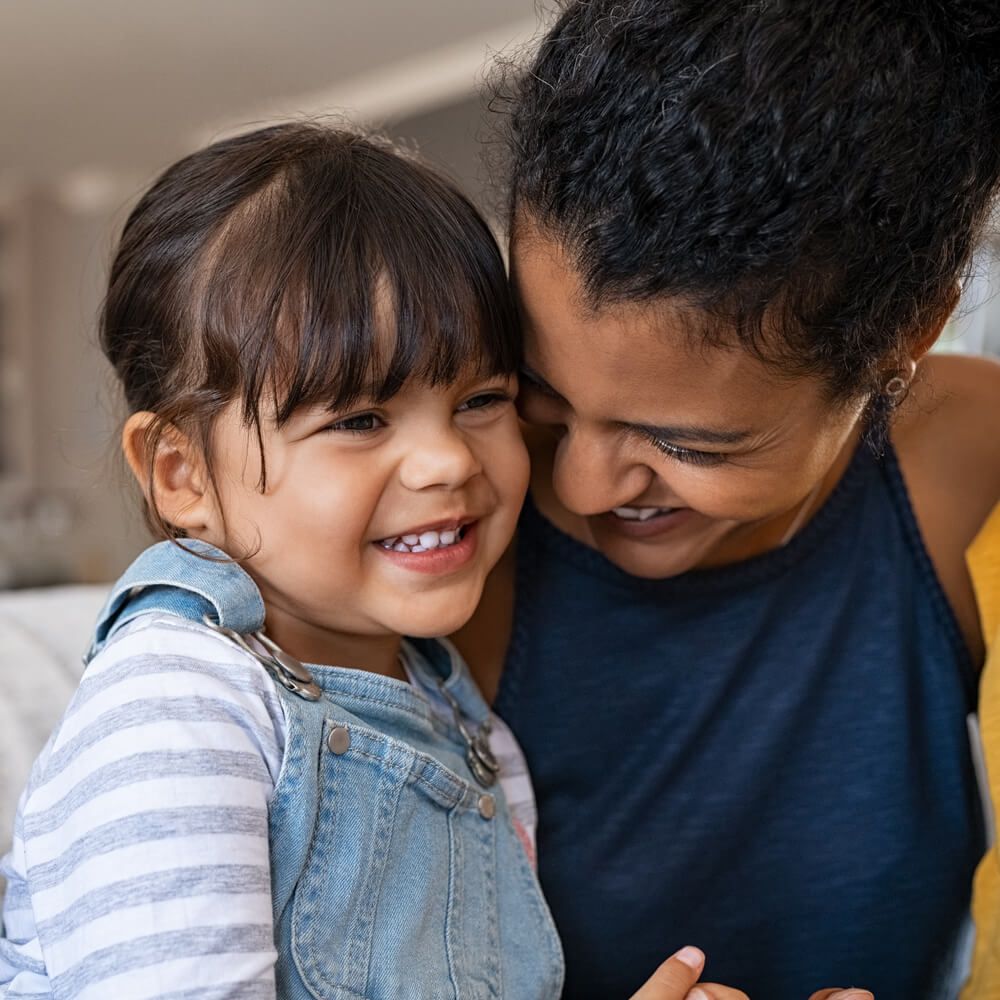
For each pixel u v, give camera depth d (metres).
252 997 0.60
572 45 0.65
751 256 0.60
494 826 0.82
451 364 0.72
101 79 4.43
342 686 0.75
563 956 0.87
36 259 6.12
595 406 0.67
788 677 0.92
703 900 0.93
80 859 0.62
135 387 0.80
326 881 0.69
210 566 0.73
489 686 0.93
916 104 0.61
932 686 0.97
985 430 0.98
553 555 0.90
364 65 4.40
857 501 0.93
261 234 0.73
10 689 1.08
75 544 5.27
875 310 0.65
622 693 0.91
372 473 0.72
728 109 0.58
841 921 0.95
